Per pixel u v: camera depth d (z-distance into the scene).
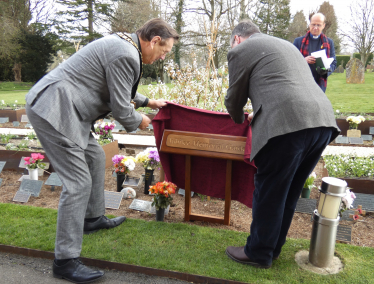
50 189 3.64
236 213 3.12
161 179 3.48
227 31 18.42
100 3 24.34
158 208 2.79
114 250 2.31
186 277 2.07
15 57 27.55
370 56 29.33
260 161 1.96
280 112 1.79
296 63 1.90
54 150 2.06
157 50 2.30
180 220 2.93
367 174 3.86
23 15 27.95
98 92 2.14
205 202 3.39
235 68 1.99
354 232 2.72
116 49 2.06
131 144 5.71
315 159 2.03
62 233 2.04
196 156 2.83
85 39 25.72
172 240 2.48
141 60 2.24
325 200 2.09
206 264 2.17
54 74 2.07
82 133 2.13
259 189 2.01
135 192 3.46
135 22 22.91
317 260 2.16
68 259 2.05
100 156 2.51
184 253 2.29
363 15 23.03
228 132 2.79
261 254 2.11
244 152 2.53
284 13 22.97
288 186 1.93
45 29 27.80
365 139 6.22
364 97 12.79
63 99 2.00
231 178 2.73
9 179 3.93
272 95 1.83
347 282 2.00
